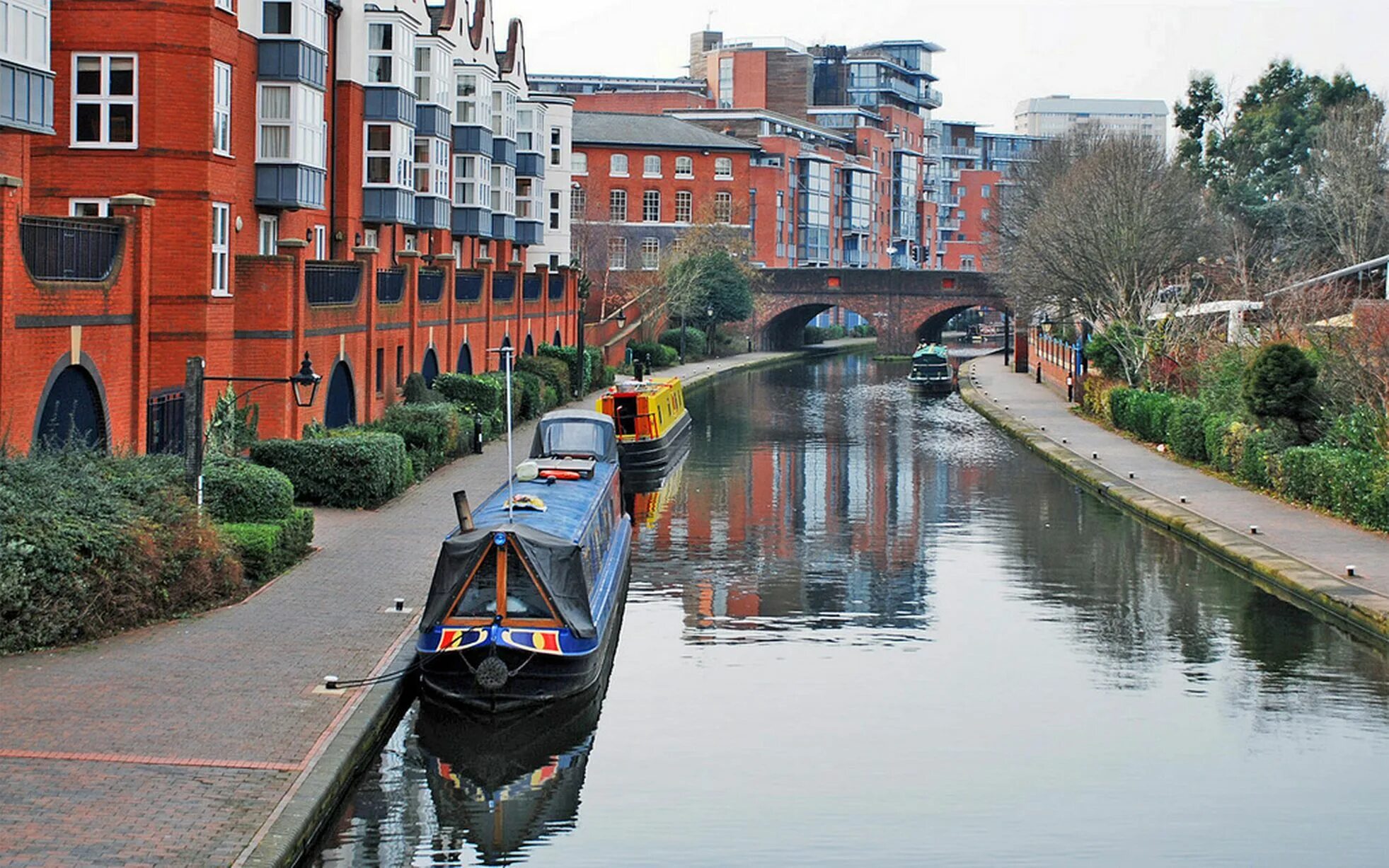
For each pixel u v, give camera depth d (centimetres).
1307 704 1777
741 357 9012
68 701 1430
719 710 1750
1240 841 1352
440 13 5281
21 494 1670
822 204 12538
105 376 2197
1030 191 8275
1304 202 6712
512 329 5406
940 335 11488
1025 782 1502
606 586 1991
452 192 5241
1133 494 3291
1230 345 4206
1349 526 2783
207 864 1066
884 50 17050
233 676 1549
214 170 2680
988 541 2889
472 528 1739
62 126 2627
